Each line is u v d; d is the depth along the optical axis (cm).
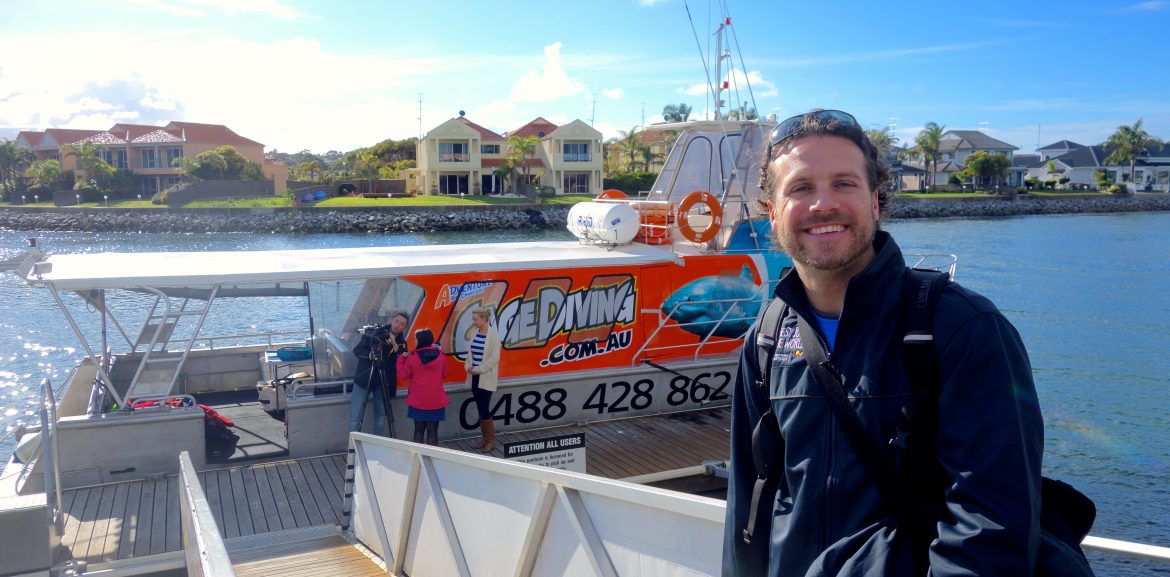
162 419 921
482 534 499
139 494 875
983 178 11081
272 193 8012
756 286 1257
